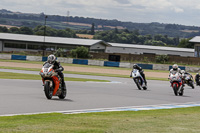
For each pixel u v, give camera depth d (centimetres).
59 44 17825
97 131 1552
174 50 19438
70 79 5934
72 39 18900
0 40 17938
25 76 6116
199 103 3325
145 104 2980
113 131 1569
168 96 3894
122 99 3269
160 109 2647
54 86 2889
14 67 8931
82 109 2431
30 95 3158
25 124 1666
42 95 3212
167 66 11950
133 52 19888
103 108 2555
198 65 14825
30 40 17850
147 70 11356
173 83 4059
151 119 2000
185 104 3156
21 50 18062
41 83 4750
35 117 1916
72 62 12862
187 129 1678
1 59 13012
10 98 2852
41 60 13038
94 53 15775
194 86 6134
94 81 5800
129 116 2119
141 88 4875
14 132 1467
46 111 2231
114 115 2148
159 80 7212
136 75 4544
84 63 12756
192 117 2155
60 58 13000
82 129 1589
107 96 3469
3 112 2106
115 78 7069
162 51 19538
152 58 15412
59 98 3036
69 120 1838
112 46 19862
